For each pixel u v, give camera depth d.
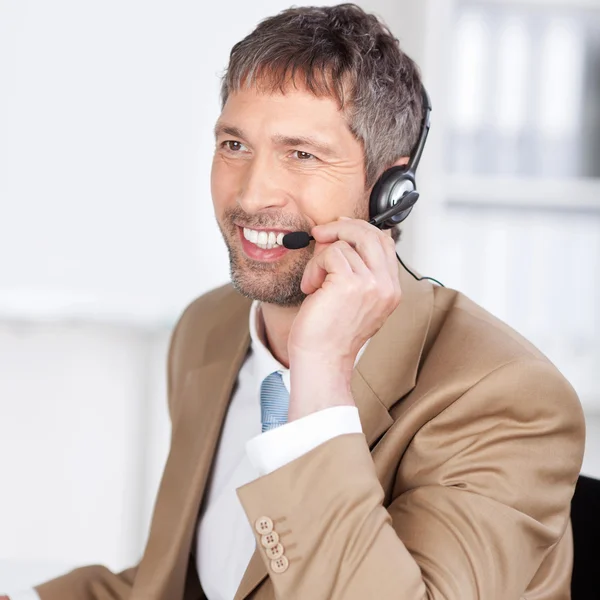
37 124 3.44
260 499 1.30
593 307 3.65
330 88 1.47
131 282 3.54
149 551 1.71
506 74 3.58
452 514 1.32
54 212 3.50
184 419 1.79
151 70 3.44
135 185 3.50
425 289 1.63
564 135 3.61
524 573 1.34
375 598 1.22
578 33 3.56
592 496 1.62
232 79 1.52
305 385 1.36
